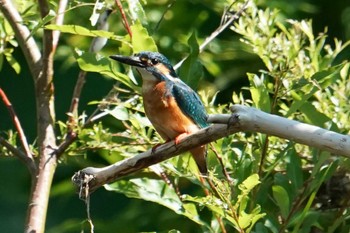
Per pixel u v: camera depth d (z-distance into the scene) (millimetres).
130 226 15352
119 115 10734
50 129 11031
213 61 16047
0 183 18594
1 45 11953
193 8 16594
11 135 11500
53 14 10086
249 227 9828
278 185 10594
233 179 10422
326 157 10359
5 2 11227
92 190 9773
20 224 18688
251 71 16297
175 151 9289
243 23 11492
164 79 10508
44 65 11062
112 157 12945
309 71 11234
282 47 11266
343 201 11406
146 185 10633
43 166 10781
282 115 11242
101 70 10492
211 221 10523
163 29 15945
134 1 10695
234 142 11438
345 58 16422
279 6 16031
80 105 17922
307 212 10719
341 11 17344
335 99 11336
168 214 14672
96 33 10367
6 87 18844
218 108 11164
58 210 18094
